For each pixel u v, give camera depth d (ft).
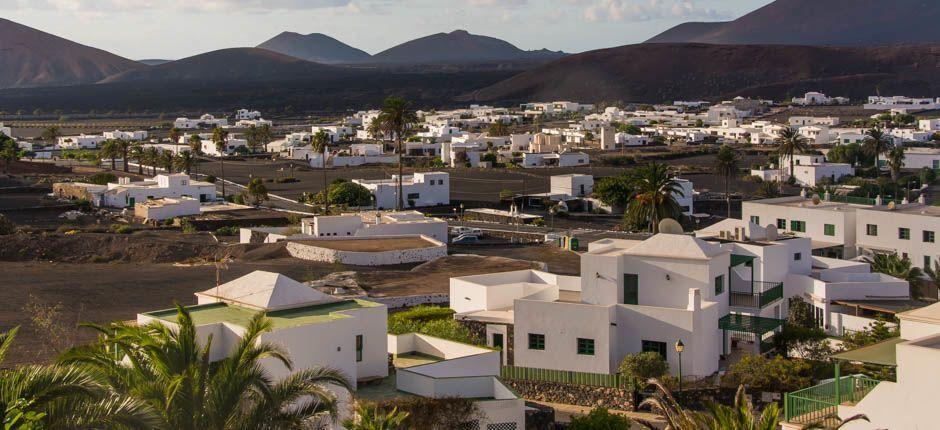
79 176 640.99
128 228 407.03
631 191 502.79
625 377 157.07
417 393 129.90
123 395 82.43
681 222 405.59
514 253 341.21
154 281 268.00
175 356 89.76
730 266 191.01
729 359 175.22
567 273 297.33
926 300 235.20
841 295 202.28
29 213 469.16
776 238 222.28
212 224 430.20
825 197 331.16
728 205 504.02
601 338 164.14
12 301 239.09
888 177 631.97
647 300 173.37
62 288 255.91
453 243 371.97
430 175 525.34
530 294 183.32
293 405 105.19
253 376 90.12
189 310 137.18
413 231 356.18
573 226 453.17
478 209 516.73
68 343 187.01
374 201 513.04
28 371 72.38
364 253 304.91
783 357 176.55
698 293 163.53
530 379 165.07
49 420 70.38
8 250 317.42
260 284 141.28
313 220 357.00
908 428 94.63
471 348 144.36
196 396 86.79
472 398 128.16
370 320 135.44
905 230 289.33
